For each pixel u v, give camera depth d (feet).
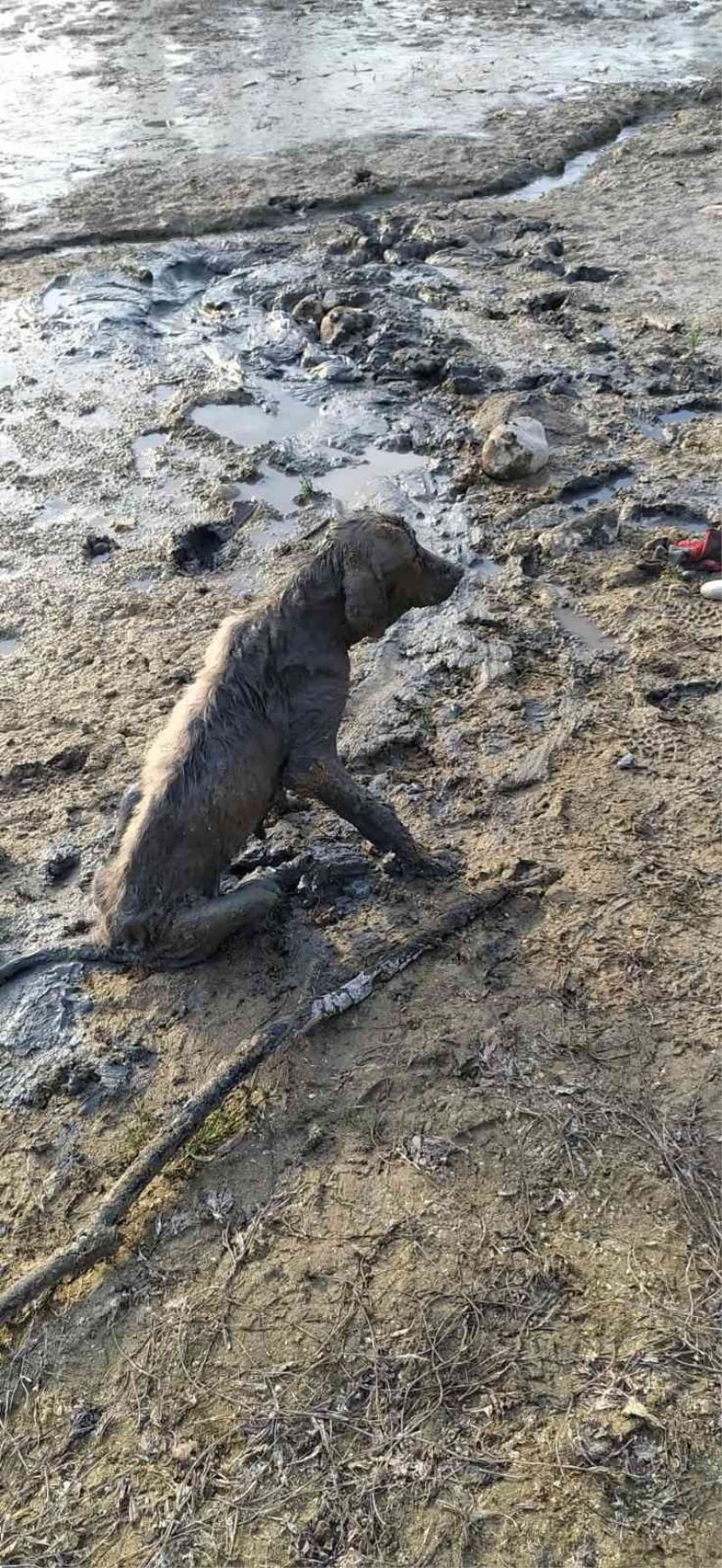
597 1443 4.91
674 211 15.69
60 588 9.73
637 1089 5.97
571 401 11.45
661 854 7.07
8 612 9.50
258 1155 5.90
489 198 16.92
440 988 6.48
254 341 13.21
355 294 13.79
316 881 7.09
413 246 15.01
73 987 6.72
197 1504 4.91
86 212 16.94
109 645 9.07
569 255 14.61
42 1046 6.47
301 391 12.17
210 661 6.71
